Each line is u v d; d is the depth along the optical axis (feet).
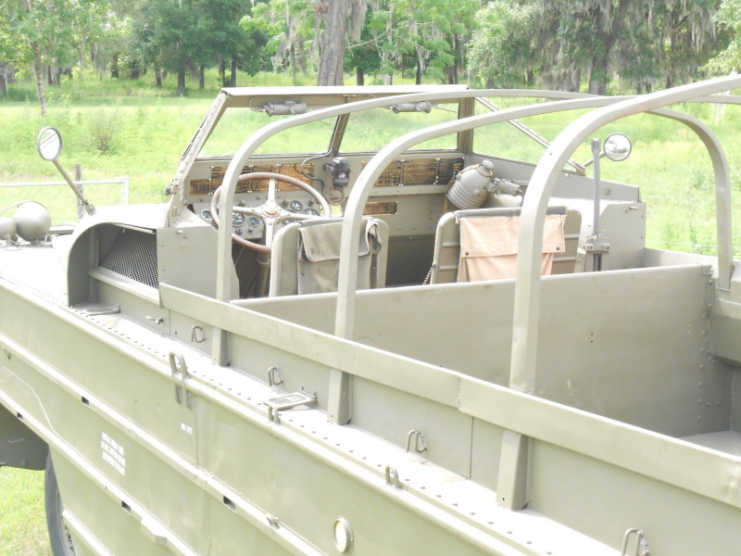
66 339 12.55
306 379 8.82
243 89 12.87
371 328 9.83
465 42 96.58
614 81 85.66
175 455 10.18
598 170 12.79
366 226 11.23
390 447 7.80
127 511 11.47
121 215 12.28
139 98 123.65
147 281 11.85
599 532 6.20
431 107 15.88
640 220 13.73
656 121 63.10
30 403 13.96
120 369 11.23
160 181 50.26
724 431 12.03
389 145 8.66
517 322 6.85
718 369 11.93
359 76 81.71
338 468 7.68
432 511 6.81
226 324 9.76
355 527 7.67
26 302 13.69
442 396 7.20
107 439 11.75
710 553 5.56
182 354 10.39
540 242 6.75
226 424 9.29
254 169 15.49
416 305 10.05
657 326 11.41
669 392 11.62
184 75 147.95
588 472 6.25
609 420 5.97
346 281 8.51
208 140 13.89
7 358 14.67
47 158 13.38
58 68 133.49
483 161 16.33
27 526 16.33
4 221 16.30
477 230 11.55
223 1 143.23
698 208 38.78
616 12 80.84
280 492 8.57
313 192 15.33
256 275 14.58
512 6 84.74
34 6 92.58
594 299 10.90
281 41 71.20
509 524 6.45
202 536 9.91
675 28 80.07
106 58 149.59
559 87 82.43
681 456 5.57
